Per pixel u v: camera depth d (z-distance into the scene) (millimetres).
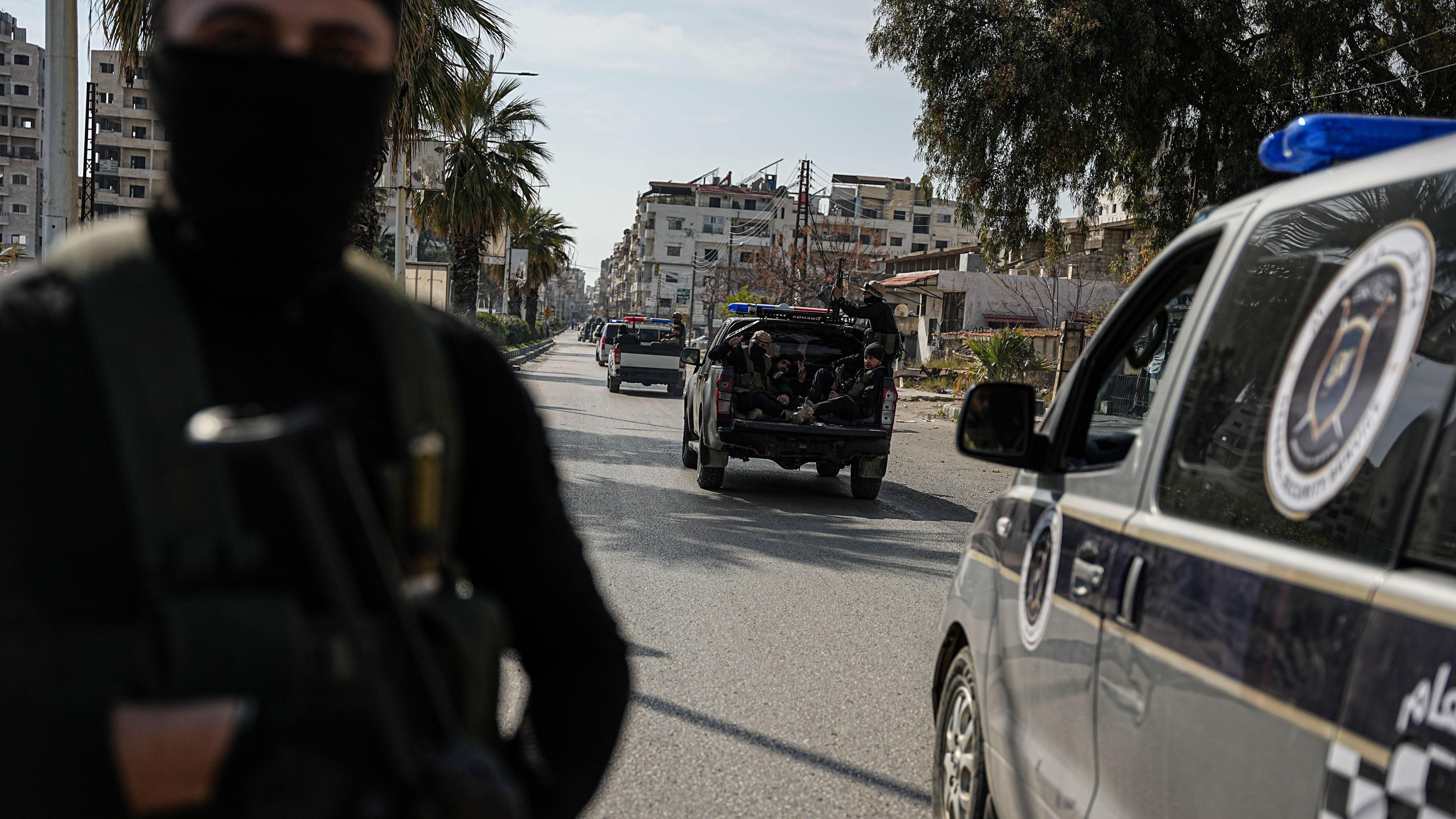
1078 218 21781
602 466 13977
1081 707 2602
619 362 29750
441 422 1084
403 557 1021
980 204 21031
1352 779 1629
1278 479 2076
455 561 1248
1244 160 19062
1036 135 19641
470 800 859
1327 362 2041
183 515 880
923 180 21547
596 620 1305
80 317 909
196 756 829
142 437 883
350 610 834
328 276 1021
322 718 867
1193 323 2582
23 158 117688
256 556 891
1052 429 3191
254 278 985
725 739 4719
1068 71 18922
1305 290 2223
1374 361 1905
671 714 4984
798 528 10195
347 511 847
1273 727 1836
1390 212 2020
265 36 979
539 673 1306
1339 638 1741
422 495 1019
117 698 846
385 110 1070
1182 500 2365
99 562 890
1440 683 1510
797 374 13547
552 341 86562
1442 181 1901
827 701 5297
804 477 14141
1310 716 1755
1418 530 1733
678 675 5547
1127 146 20500
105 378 887
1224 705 1982
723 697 5262
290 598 893
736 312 14688
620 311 179375
